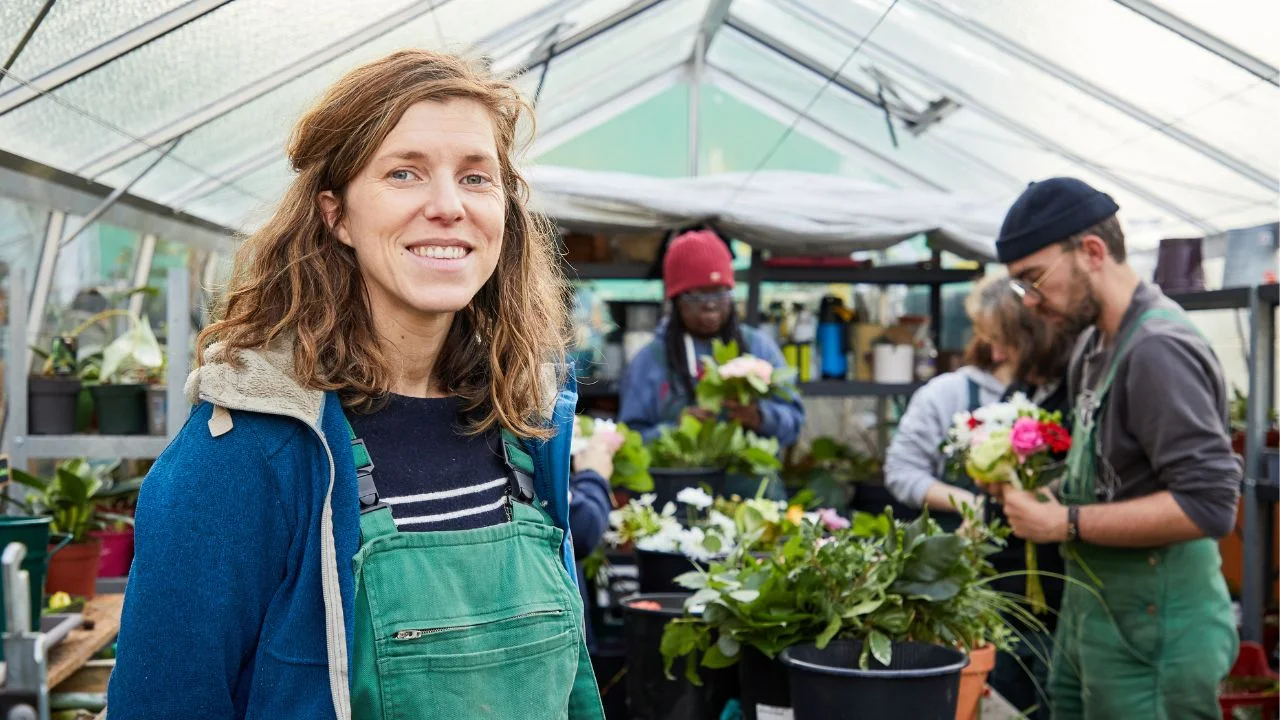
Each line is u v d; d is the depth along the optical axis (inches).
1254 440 140.6
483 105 46.0
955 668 66.4
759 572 80.8
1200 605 90.7
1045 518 92.2
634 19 173.8
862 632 76.6
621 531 118.2
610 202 191.2
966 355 143.8
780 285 250.7
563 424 50.3
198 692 39.9
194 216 154.6
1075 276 92.7
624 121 313.3
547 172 193.8
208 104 111.8
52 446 118.6
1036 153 167.0
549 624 46.6
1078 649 97.1
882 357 217.2
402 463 45.8
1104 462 94.3
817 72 181.8
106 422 121.0
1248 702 115.8
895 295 244.4
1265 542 149.6
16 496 116.8
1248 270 143.5
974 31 125.9
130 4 86.7
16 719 44.4
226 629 40.5
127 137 111.2
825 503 201.9
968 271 217.5
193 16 92.8
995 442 94.2
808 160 251.9
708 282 157.9
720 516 106.3
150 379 123.9
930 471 141.3
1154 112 128.5
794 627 76.8
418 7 115.0
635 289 266.4
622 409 162.4
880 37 145.3
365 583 42.6
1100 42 115.5
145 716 39.4
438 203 43.6
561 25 155.9
